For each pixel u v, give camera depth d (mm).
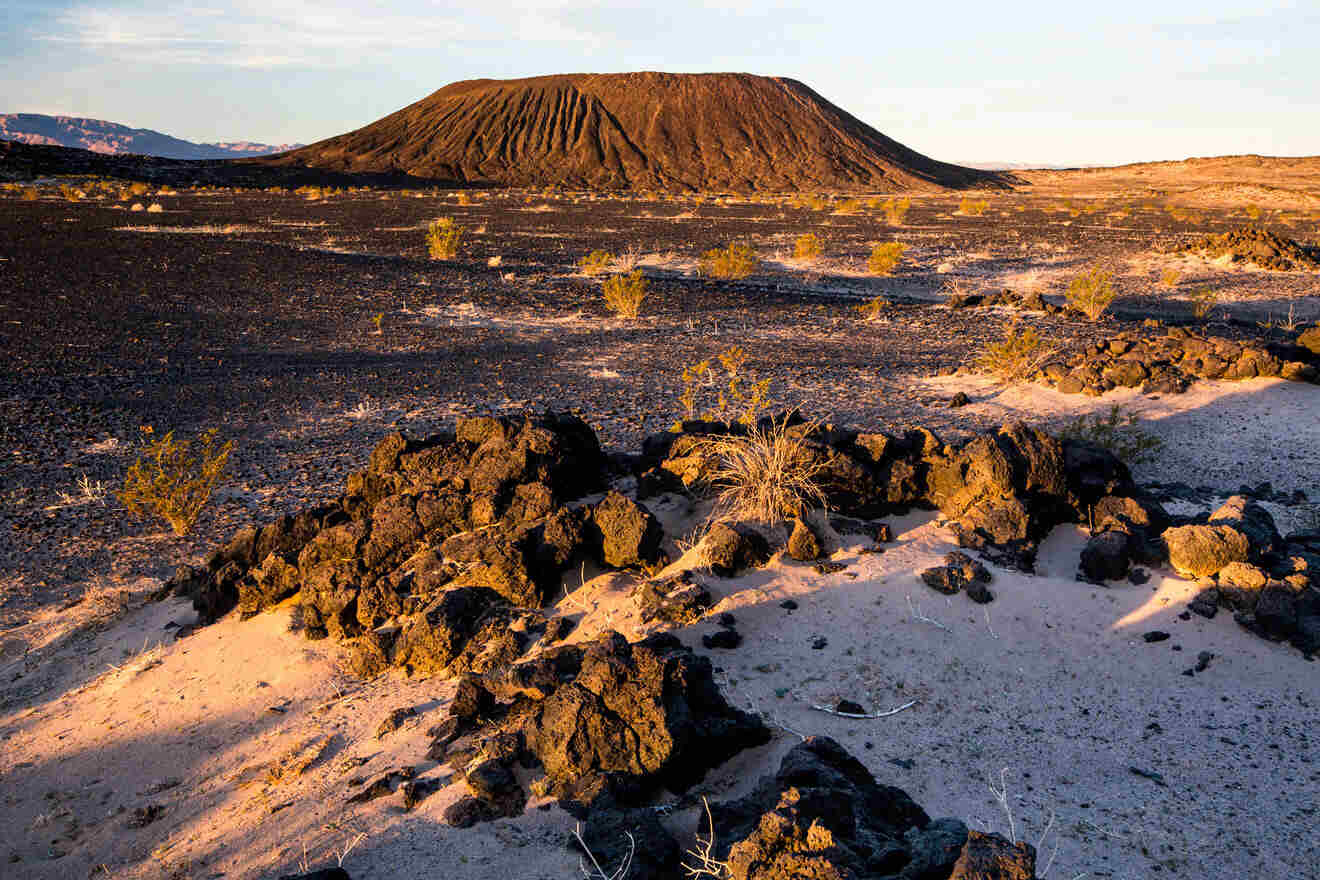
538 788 4391
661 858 3768
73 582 8188
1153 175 131375
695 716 4766
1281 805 4207
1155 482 10648
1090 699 5188
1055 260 35844
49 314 22141
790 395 15312
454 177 123438
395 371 17328
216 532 9375
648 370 17672
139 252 34344
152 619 7277
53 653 6805
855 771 4270
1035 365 16750
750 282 31219
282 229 46094
